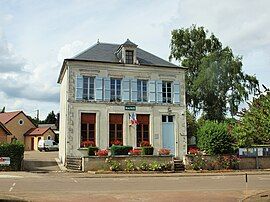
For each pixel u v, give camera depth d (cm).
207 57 4194
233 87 4175
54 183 1820
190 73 4372
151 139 2998
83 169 2512
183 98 3144
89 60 2922
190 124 3841
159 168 2602
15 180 1923
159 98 3081
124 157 2603
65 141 2850
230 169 2786
